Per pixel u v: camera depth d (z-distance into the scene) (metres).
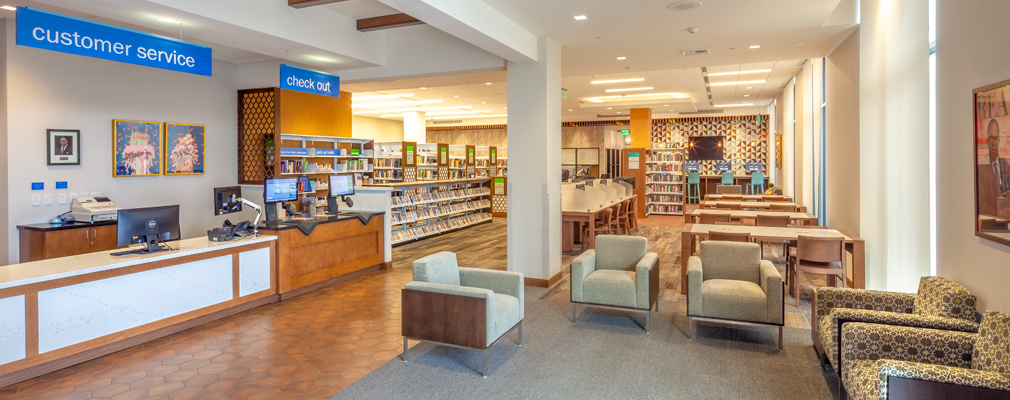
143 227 4.93
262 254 6.05
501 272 4.86
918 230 4.65
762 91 14.05
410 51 8.03
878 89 5.74
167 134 7.82
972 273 3.48
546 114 6.99
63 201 6.74
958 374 2.62
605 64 8.67
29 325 3.99
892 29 5.22
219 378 4.05
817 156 9.67
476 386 3.90
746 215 8.54
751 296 4.66
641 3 5.43
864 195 6.13
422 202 11.96
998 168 3.04
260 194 8.61
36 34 4.15
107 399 3.69
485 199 15.38
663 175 17.25
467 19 5.14
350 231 7.41
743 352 4.57
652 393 3.78
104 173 7.14
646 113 15.94
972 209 3.49
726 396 3.72
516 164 7.22
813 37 6.96
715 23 6.20
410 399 3.69
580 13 5.81
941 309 3.47
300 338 4.98
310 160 9.62
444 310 4.22
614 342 4.85
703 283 5.05
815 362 4.32
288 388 3.87
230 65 8.77
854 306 4.14
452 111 18.33
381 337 5.02
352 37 7.36
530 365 4.30
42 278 4.05
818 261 6.03
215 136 8.54
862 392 2.94
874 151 5.86
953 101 3.76
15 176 6.29
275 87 8.52
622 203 11.74
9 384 3.91
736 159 19.64
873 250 5.86
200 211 8.37
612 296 5.24
